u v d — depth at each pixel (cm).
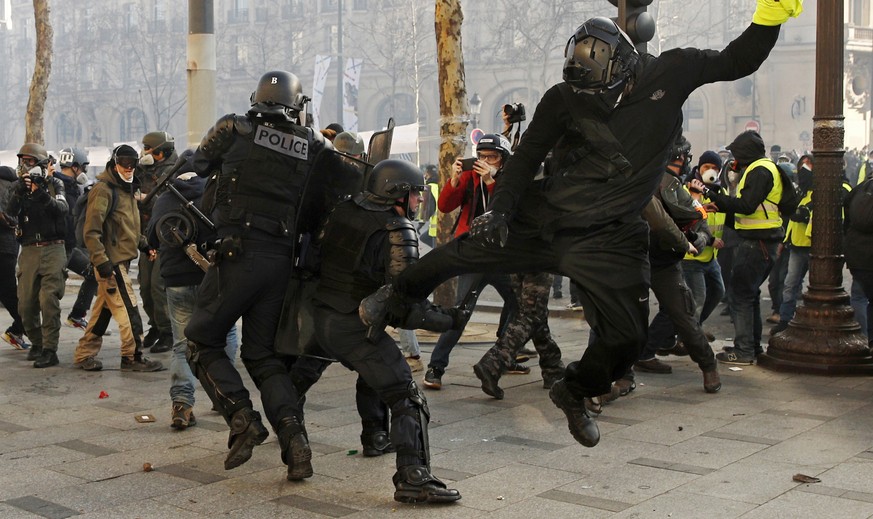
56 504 485
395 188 495
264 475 535
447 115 1070
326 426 647
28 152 887
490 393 722
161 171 859
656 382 796
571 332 1118
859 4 4838
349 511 473
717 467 541
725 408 695
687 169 755
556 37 5219
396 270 481
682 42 5066
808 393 743
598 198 412
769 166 837
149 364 864
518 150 424
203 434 630
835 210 825
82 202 909
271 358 520
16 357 945
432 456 572
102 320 870
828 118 822
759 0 405
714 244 877
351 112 3070
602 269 416
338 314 497
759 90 4872
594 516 459
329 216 514
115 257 843
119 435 628
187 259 641
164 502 488
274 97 514
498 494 496
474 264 438
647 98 411
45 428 649
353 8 5950
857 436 609
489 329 1155
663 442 600
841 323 822
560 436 618
